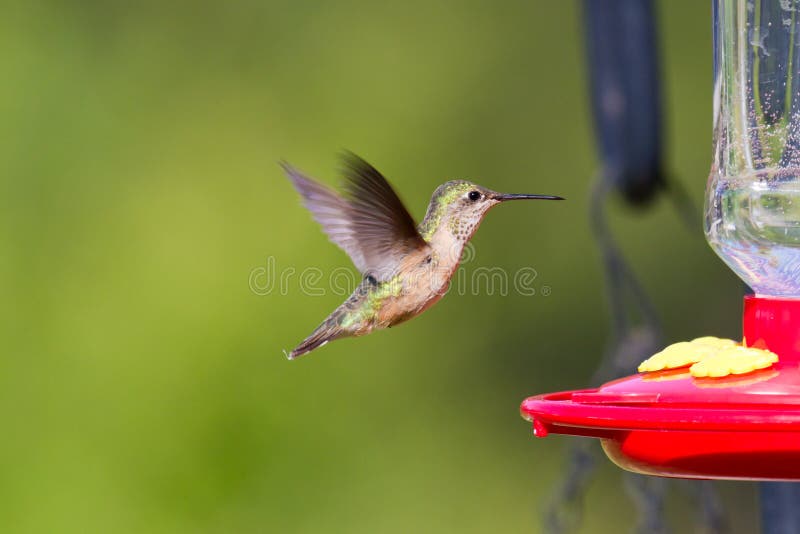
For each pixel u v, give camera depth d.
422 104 13.13
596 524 12.40
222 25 13.19
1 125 12.52
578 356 12.57
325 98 13.04
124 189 12.45
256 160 12.71
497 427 12.48
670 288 12.46
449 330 12.65
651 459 4.65
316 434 11.80
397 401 12.38
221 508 11.32
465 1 13.32
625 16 6.33
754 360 4.70
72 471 11.24
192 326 11.74
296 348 6.25
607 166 6.35
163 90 12.93
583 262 12.72
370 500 11.87
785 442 4.41
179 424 11.46
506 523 12.05
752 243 5.35
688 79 13.04
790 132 5.34
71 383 11.56
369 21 13.29
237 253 12.09
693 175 12.83
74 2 13.10
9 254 12.02
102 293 11.91
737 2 5.45
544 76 13.16
